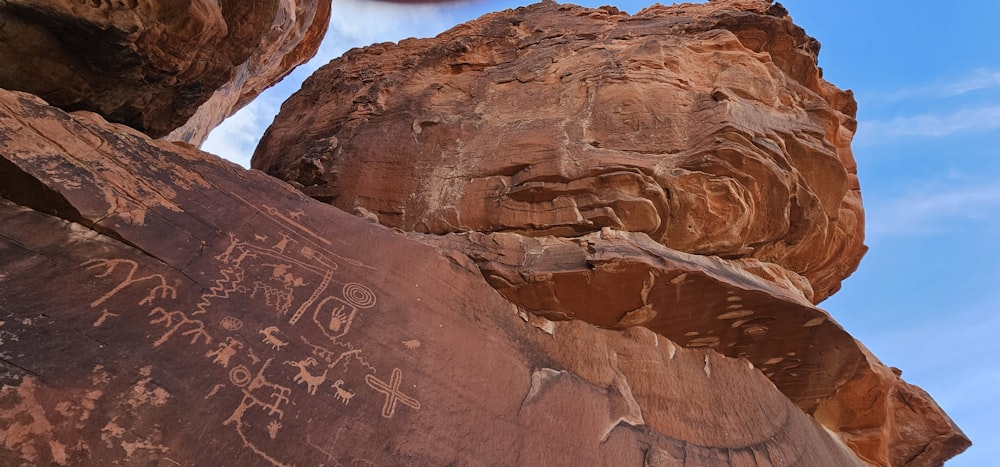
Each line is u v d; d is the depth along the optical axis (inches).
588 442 186.2
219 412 124.6
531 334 219.1
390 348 168.7
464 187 290.4
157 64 223.9
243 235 173.0
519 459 165.6
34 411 103.9
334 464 130.7
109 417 110.5
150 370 122.6
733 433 224.7
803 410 289.0
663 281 227.6
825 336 251.8
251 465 119.8
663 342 243.6
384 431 145.4
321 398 142.4
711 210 265.7
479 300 214.1
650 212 258.5
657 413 213.9
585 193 267.3
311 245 185.8
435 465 146.9
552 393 196.1
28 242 133.2
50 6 184.4
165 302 138.7
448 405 165.3
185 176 179.0
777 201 281.1
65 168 149.9
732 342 253.6
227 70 257.9
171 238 155.3
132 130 182.9
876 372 274.2
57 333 117.7
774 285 277.3
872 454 294.2
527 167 285.1
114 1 192.1
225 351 137.6
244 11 235.0
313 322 160.4
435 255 217.3
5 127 147.5
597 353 225.8
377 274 191.0
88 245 140.3
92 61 210.5
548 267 228.2
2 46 191.8
